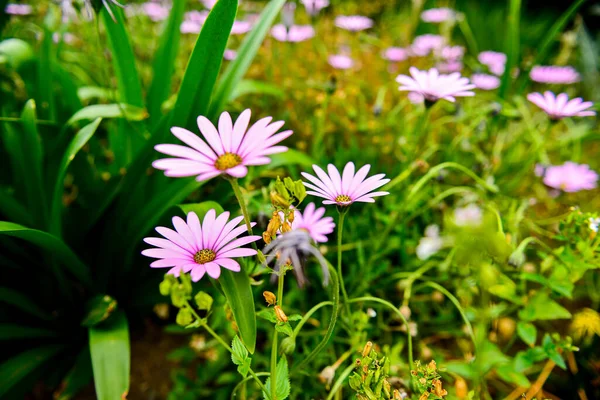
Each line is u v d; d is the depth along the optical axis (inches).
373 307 20.4
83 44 35.0
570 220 17.6
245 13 43.6
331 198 13.2
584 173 25.0
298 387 17.7
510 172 28.0
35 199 19.1
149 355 20.4
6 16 23.3
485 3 57.4
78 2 19.0
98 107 18.9
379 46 41.8
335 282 13.2
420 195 22.4
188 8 40.4
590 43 44.1
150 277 20.6
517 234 21.8
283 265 11.6
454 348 21.0
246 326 13.1
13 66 19.9
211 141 12.0
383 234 20.7
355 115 29.2
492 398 19.3
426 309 21.0
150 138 17.9
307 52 38.7
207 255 12.4
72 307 20.1
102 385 15.4
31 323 19.6
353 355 17.9
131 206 19.1
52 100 20.6
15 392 17.7
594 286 22.6
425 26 47.2
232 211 19.5
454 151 27.3
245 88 25.2
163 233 12.6
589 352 19.5
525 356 17.2
